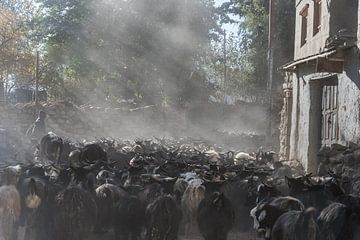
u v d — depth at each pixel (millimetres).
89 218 10594
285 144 27453
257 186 13680
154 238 10867
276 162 19188
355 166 14977
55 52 45438
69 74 46594
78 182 12156
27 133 28375
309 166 22188
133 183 13742
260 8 42938
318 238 8805
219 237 11266
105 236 13352
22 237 13031
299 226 8734
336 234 9133
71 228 10328
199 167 16156
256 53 42594
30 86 49000
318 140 22172
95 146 19203
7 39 45156
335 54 17688
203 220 11398
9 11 46906
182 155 21422
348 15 19938
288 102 27406
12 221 10914
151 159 18297
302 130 23312
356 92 16922
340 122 18359
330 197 11164
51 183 12008
